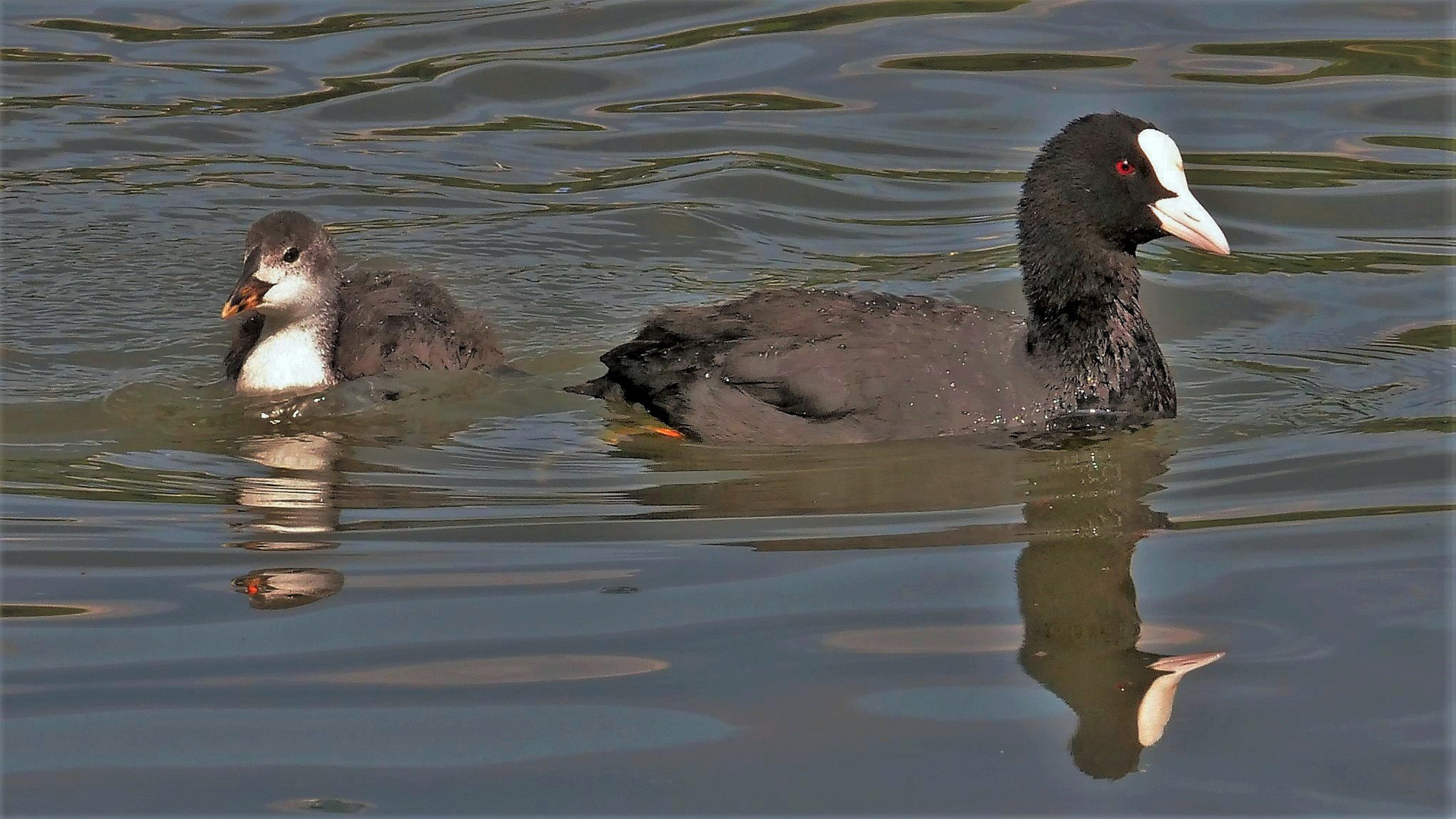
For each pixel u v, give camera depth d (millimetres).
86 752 8523
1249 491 11891
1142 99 19734
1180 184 13258
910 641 9633
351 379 14703
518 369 14891
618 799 8086
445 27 22547
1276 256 16906
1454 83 20016
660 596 10203
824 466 12500
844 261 17047
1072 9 22703
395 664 9375
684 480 12281
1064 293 13445
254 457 12969
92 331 15469
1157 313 15984
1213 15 22203
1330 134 18984
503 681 9180
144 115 20047
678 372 13555
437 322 15023
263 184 18594
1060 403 13273
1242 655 9445
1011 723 8750
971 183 18531
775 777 8281
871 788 8172
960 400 13062
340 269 15820
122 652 9562
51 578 10539
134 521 11531
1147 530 11250
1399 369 14352
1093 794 8133
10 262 16719
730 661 9391
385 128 19953
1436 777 8219
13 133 19500
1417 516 11266
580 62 21469
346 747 8547
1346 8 22297
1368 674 9188
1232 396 14047
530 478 12430
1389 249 16875
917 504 11758
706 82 20906
